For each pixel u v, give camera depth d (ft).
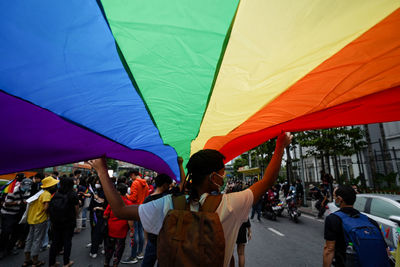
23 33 2.72
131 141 7.02
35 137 4.42
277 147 4.94
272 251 19.08
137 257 17.21
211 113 6.08
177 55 3.63
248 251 19.16
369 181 51.19
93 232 17.53
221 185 4.04
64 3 2.43
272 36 3.35
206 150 4.04
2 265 15.88
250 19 2.99
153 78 4.20
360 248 6.06
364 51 3.92
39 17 2.55
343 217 6.73
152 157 10.69
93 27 2.84
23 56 2.98
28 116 3.96
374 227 6.41
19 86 3.40
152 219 3.67
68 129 4.62
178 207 3.60
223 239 2.97
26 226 19.04
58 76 3.43
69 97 3.90
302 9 2.89
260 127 7.39
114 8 2.63
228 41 3.37
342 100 5.57
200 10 2.80
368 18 3.18
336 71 4.45
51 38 2.85
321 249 19.63
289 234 25.18
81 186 26.50
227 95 5.07
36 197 15.71
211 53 3.63
